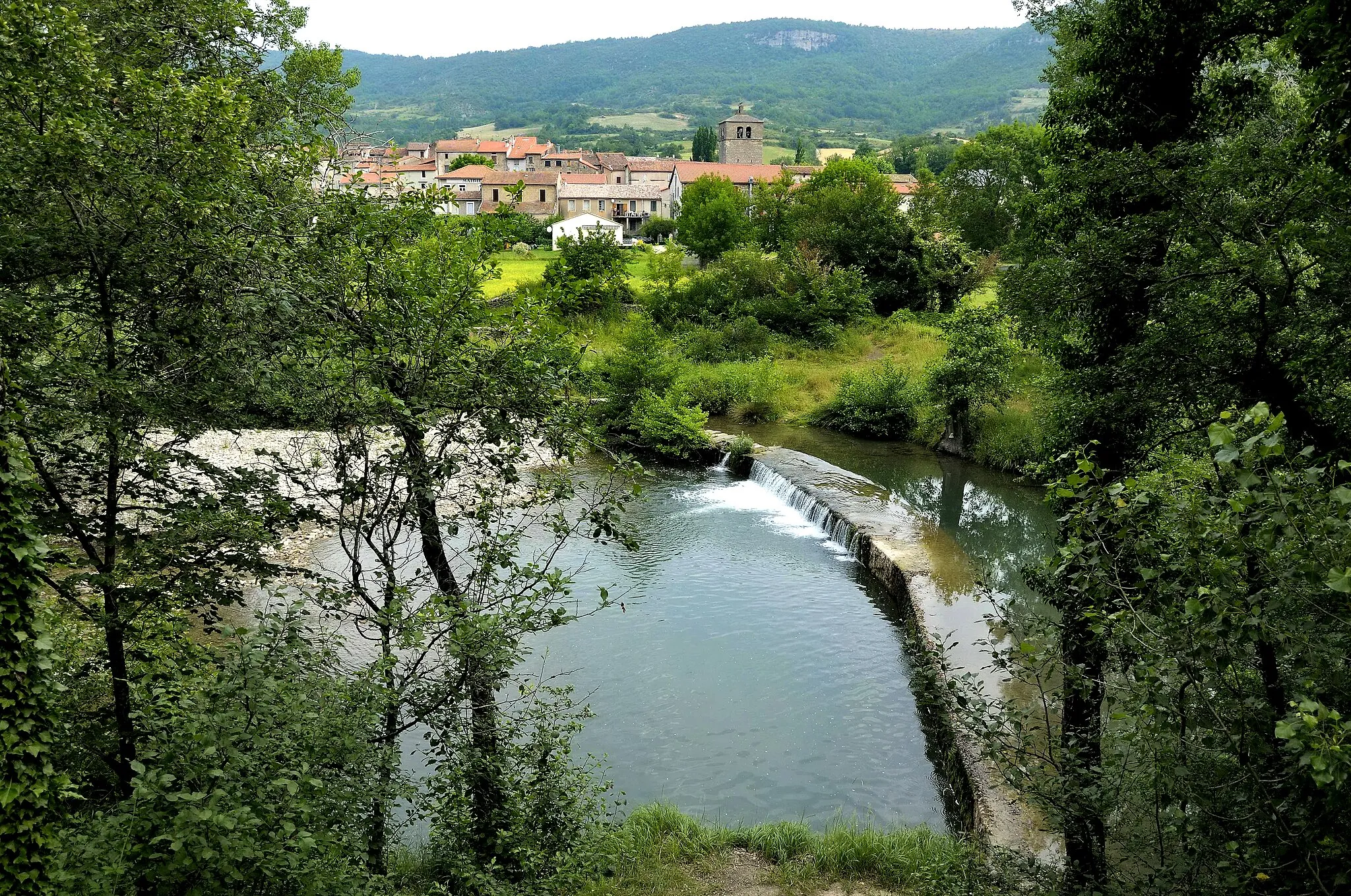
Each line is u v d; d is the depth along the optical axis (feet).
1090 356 31.71
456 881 24.77
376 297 25.46
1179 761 16.22
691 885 29.58
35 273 20.45
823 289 142.92
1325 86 21.45
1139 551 16.72
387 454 26.05
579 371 28.55
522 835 24.72
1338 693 14.29
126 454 20.88
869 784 38.73
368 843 21.08
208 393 22.16
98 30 23.91
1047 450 32.19
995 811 32.27
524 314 27.22
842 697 45.96
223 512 21.91
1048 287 29.43
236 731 16.42
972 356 89.15
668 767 39.78
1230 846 14.97
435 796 24.99
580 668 48.60
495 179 310.65
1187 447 27.61
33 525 15.48
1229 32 28.58
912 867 29.96
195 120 21.16
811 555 66.69
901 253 153.69
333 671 22.39
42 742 15.20
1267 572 14.52
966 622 49.14
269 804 16.24
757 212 215.10
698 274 160.35
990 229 177.37
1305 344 23.88
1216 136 31.76
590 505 28.04
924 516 70.33
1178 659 15.78
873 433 104.06
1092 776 19.40
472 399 25.66
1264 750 14.85
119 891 14.94
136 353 22.71
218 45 28.02
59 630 24.77
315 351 24.21
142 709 22.11
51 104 18.89
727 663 49.47
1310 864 13.91
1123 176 27.22
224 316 22.30
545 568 24.77
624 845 30.42
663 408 97.76
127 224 20.43
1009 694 40.19
